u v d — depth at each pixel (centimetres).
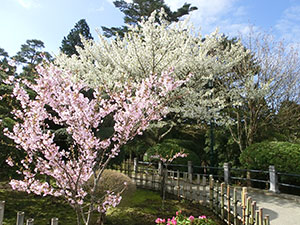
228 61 1015
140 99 381
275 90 1035
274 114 1101
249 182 905
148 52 864
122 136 398
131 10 1753
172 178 735
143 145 1270
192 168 966
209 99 990
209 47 967
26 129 352
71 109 382
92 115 369
